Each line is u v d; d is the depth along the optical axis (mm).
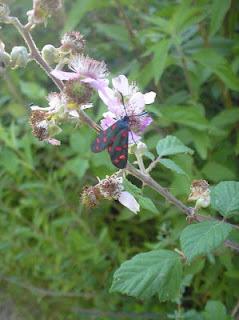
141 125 126
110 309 231
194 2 200
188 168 183
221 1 179
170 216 195
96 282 234
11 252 240
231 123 200
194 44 212
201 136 192
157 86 219
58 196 229
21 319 247
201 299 220
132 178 193
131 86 130
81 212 239
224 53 209
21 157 232
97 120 177
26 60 120
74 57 122
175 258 129
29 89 231
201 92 236
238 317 186
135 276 127
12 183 236
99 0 200
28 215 260
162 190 134
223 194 126
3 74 119
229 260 175
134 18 248
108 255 233
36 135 125
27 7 238
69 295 235
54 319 243
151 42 213
